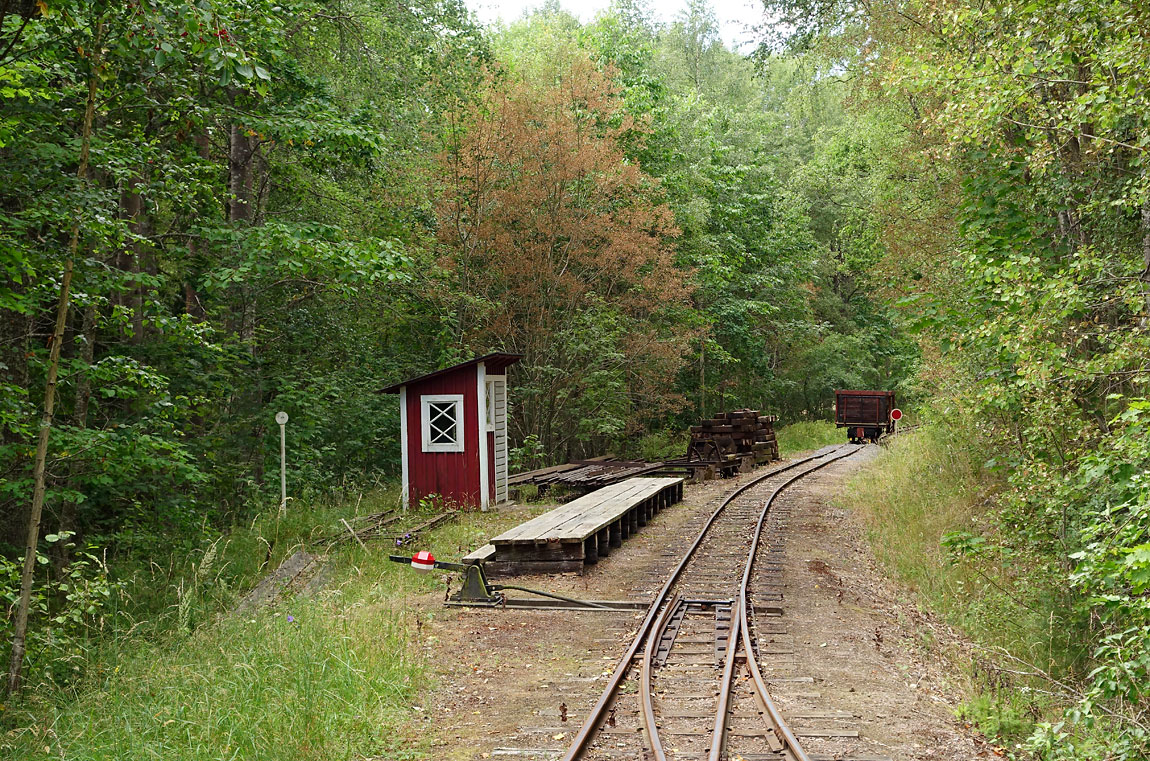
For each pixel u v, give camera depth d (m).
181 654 8.98
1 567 8.38
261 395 19.34
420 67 22.67
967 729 7.43
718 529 17.50
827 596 12.05
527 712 7.69
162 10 8.08
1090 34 8.52
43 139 10.62
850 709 7.67
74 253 9.26
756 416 31.08
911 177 21.20
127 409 14.73
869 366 50.44
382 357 25.61
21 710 7.95
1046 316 8.66
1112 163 10.59
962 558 12.47
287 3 15.77
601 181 25.80
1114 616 8.74
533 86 27.48
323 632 9.27
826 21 21.41
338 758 6.62
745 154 43.34
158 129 13.82
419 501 19.66
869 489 21.59
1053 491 9.66
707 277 34.53
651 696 7.89
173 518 14.12
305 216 20.52
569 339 26.17
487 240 25.48
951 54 10.38
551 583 12.77
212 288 14.95
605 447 33.34
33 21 9.59
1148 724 6.84
